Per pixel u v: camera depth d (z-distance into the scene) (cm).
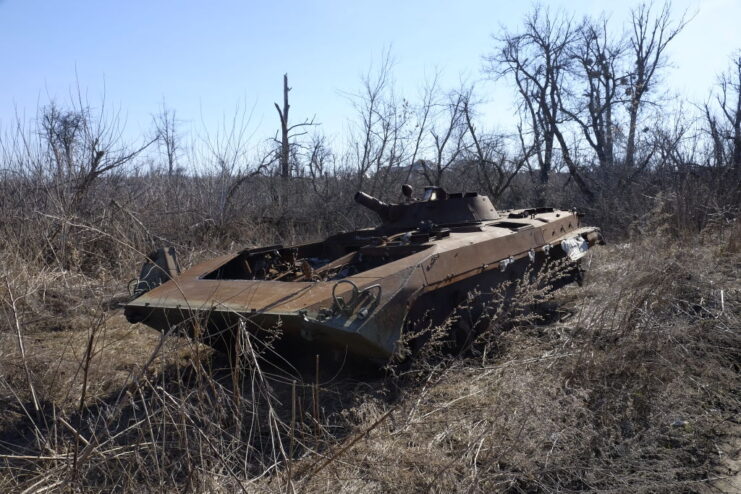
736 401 468
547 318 712
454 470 369
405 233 635
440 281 532
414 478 369
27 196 958
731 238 955
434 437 412
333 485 367
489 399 471
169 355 494
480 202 778
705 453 407
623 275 619
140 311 532
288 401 505
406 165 1716
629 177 1748
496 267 620
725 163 1470
